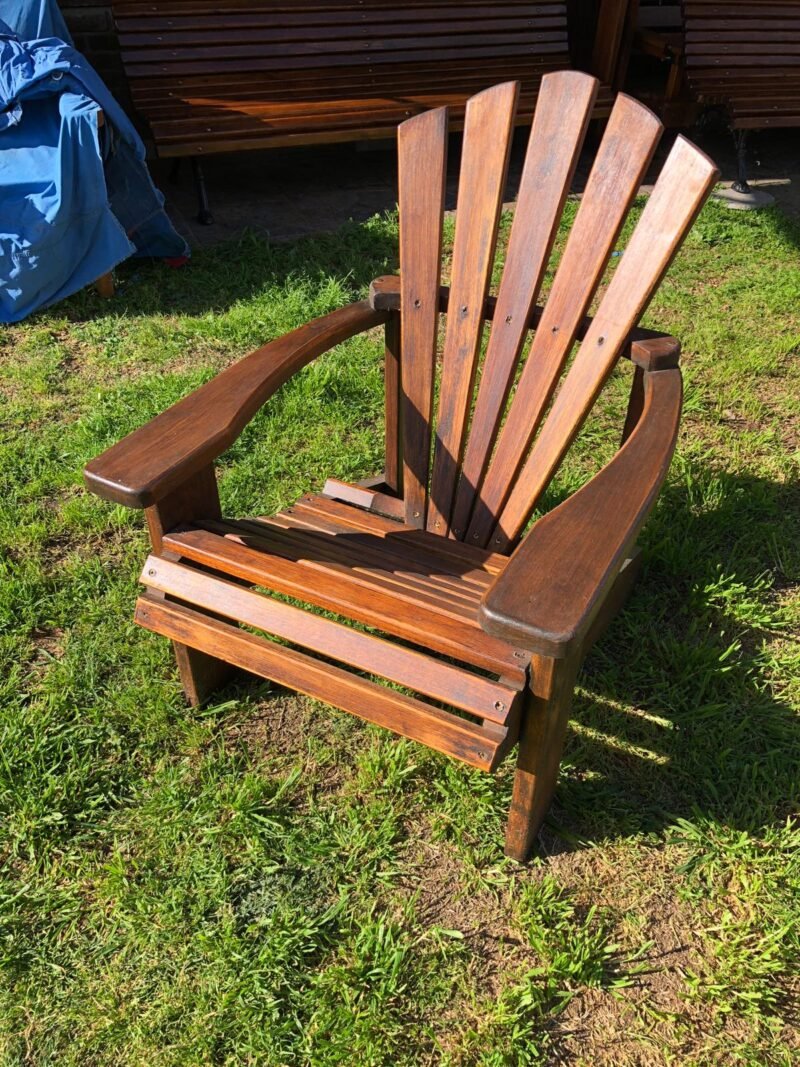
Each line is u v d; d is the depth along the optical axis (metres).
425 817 1.89
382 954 1.63
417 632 1.53
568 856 1.81
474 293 2.04
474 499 2.16
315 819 1.87
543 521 1.41
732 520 2.67
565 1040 1.53
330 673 1.61
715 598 2.41
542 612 1.22
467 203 2.01
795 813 1.89
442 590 1.73
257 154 5.73
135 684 2.16
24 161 3.54
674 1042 1.53
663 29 6.24
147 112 4.29
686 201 1.75
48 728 2.04
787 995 1.60
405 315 2.11
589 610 1.23
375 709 1.57
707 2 5.08
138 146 3.76
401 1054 1.51
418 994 1.59
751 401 3.25
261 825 1.86
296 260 4.20
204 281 4.03
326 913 1.70
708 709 2.09
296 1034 1.54
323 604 1.62
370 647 1.56
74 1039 1.53
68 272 3.71
